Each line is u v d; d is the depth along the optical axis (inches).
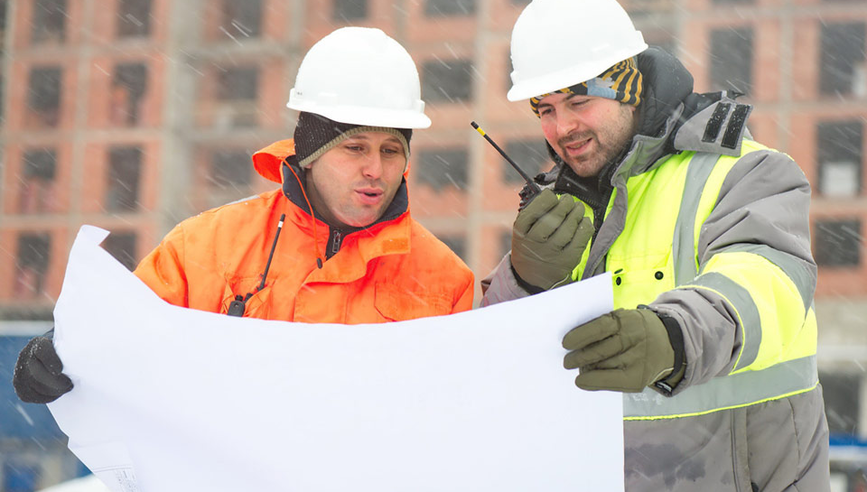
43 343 129.6
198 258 171.0
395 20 3511.3
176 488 131.6
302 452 124.6
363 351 120.4
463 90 3410.4
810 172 3115.2
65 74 3693.4
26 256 3597.4
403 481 123.7
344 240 173.0
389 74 171.2
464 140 3346.5
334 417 122.9
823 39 3152.1
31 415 700.7
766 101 3154.5
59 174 3646.7
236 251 172.6
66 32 3710.6
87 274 125.6
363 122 165.5
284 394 123.5
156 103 3631.9
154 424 128.7
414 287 174.7
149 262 173.3
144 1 3690.9
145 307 124.6
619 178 154.7
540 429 118.7
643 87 160.6
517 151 3307.1
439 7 3474.4
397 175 170.4
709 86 3198.8
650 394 146.7
